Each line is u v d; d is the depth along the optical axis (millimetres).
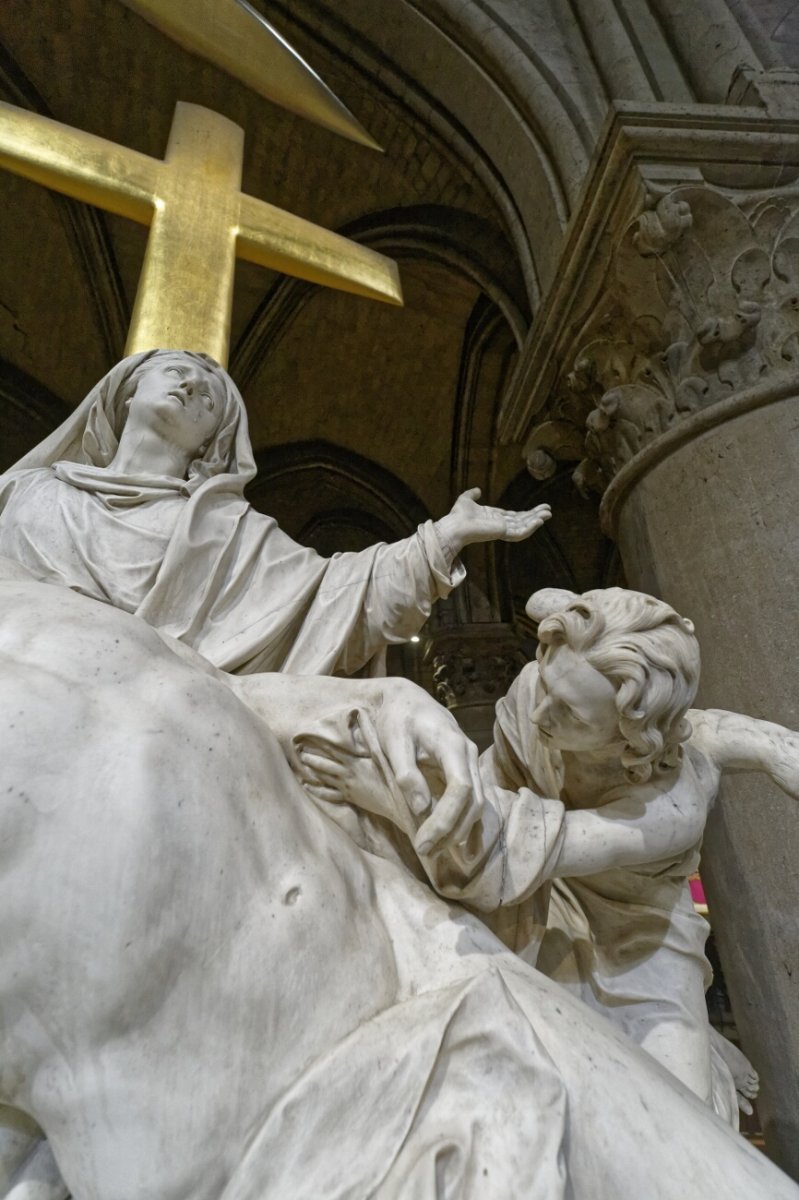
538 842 800
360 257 2527
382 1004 695
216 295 2211
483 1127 583
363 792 843
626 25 3441
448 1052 624
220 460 1520
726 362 2408
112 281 6844
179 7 2812
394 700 831
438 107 4277
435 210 5688
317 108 3045
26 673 671
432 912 798
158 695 715
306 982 658
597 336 2762
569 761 887
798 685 1863
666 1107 638
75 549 1236
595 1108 617
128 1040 589
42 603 757
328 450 7938
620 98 3248
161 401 1434
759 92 2750
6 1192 634
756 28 3098
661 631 820
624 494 2561
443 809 698
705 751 940
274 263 2410
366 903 778
